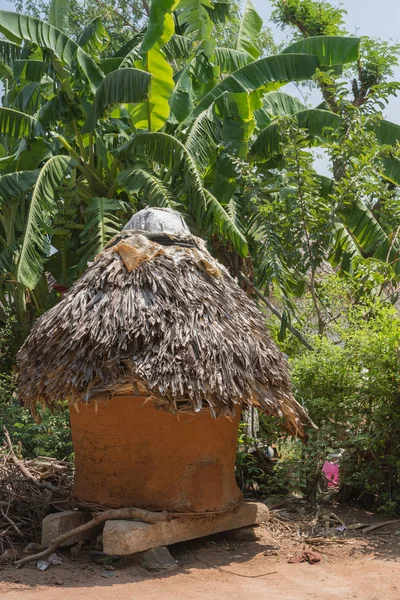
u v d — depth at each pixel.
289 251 8.86
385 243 10.45
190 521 4.64
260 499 6.42
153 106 10.34
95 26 11.04
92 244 9.60
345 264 10.59
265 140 10.91
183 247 4.94
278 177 11.16
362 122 8.70
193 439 4.64
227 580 4.13
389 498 5.78
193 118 10.66
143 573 4.25
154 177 9.66
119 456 4.61
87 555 4.60
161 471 4.60
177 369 4.20
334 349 6.19
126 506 4.59
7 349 10.81
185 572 4.29
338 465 6.43
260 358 4.70
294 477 6.01
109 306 4.46
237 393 4.37
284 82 11.77
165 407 4.41
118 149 10.30
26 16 9.92
